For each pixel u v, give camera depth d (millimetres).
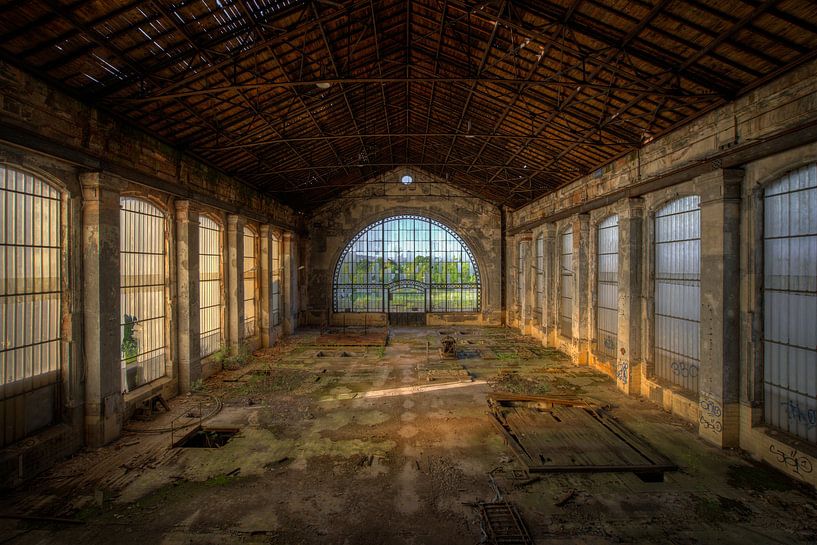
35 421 7688
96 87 8320
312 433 9453
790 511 6375
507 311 26734
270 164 16688
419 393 12469
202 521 6180
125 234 10203
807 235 7168
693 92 8742
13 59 6637
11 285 7281
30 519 6184
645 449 8336
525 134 14703
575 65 9086
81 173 8531
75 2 6391
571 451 8297
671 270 10953
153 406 10680
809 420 7180
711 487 7078
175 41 8180
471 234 27031
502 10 8398
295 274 24781
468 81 9117
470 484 7223
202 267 14195
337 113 15109
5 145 6836
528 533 5863
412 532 5918
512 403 11703
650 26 7633
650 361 11773
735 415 8492
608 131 11656
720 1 6551
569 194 17406
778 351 7809
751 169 8133
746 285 8289
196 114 10633
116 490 7016
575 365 16062
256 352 18609
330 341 20359
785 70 7055
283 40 9125
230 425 9938
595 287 15547
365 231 27203
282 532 5922
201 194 13148
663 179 10492
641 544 5676
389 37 11414
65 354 8250
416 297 27312
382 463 8008
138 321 10656
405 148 23062
